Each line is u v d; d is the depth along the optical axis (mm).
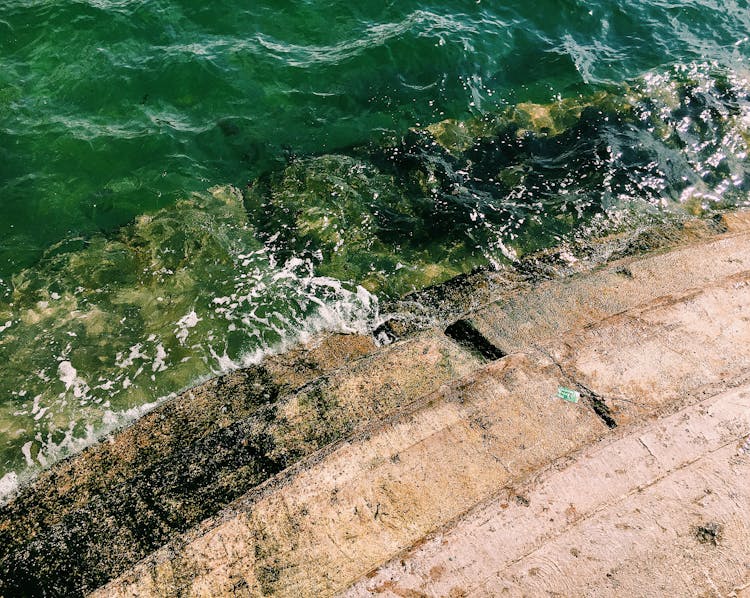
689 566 2486
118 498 3148
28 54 7652
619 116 7113
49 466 3947
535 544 2586
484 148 6816
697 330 3691
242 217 6066
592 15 8977
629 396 3326
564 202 5992
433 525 2748
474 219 5863
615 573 2482
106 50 7750
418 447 3066
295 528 2770
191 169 6609
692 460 2889
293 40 8273
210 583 2615
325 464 2998
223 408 4113
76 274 5430
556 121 7199
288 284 5309
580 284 4453
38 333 4883
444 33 8312
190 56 7758
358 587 2467
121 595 2590
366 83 7676
